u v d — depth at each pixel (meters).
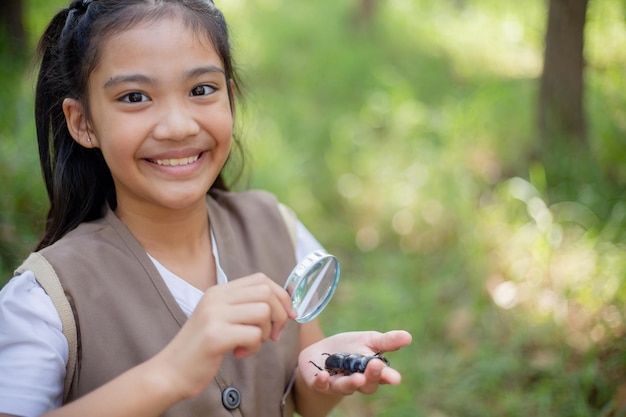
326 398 1.72
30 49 5.39
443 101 6.05
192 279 1.66
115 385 1.28
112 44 1.45
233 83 1.79
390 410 3.04
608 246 3.63
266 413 1.66
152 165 1.50
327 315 3.78
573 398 2.86
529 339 3.30
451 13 8.06
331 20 8.27
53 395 1.42
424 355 3.41
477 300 3.62
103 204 1.71
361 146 5.46
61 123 1.67
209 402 1.53
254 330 1.26
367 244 4.59
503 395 3.04
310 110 6.26
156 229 1.62
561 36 4.52
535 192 4.32
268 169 4.92
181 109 1.47
